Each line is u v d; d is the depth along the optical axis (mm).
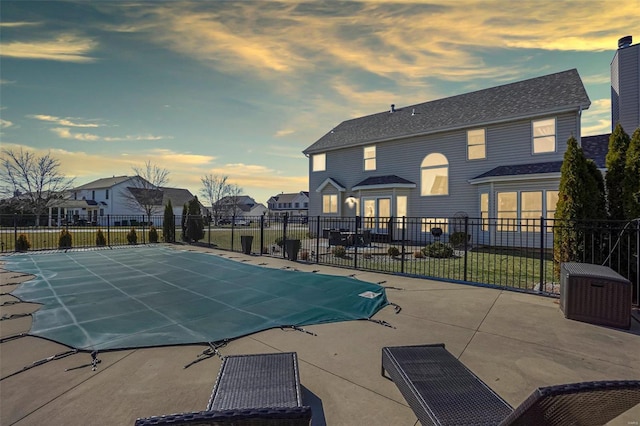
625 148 5484
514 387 2629
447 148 15703
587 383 1269
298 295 5664
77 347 3459
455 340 3656
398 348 2820
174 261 9742
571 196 5582
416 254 11055
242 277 7273
